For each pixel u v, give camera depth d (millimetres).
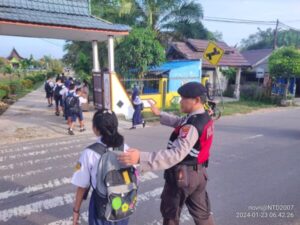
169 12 21672
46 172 5738
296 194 4859
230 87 22062
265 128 10594
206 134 2508
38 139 8586
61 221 3934
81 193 2467
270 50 27625
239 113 14688
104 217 2271
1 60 52500
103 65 21141
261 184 5266
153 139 8570
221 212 4227
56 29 10398
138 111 10156
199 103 2564
